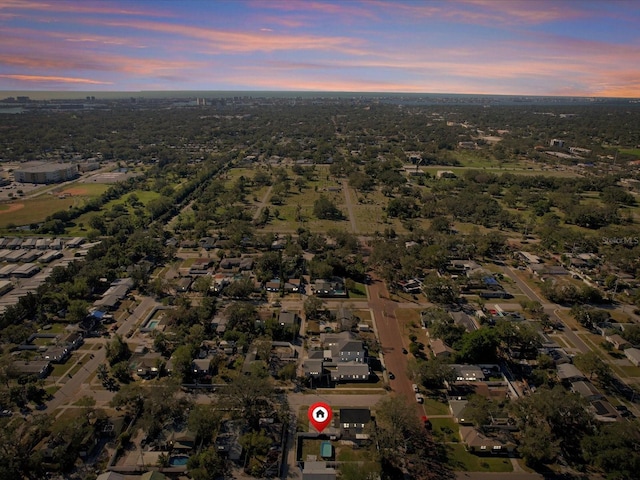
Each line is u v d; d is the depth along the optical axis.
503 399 110.62
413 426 98.12
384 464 91.44
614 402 111.00
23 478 86.50
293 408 107.44
